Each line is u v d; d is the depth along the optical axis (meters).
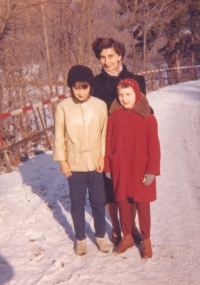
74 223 3.66
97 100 3.52
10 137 7.46
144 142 3.41
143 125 3.40
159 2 27.31
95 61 13.15
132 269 3.47
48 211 4.75
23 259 3.67
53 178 6.11
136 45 30.80
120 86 3.35
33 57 9.02
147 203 3.52
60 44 11.79
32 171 6.49
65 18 12.12
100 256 3.69
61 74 10.48
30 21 8.36
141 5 26.42
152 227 4.30
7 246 3.92
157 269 3.46
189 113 12.42
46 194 5.34
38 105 7.26
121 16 26.33
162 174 6.27
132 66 31.14
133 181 3.44
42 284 3.26
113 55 3.56
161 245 3.89
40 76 8.82
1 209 4.78
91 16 14.02
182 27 30.14
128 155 3.43
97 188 3.60
